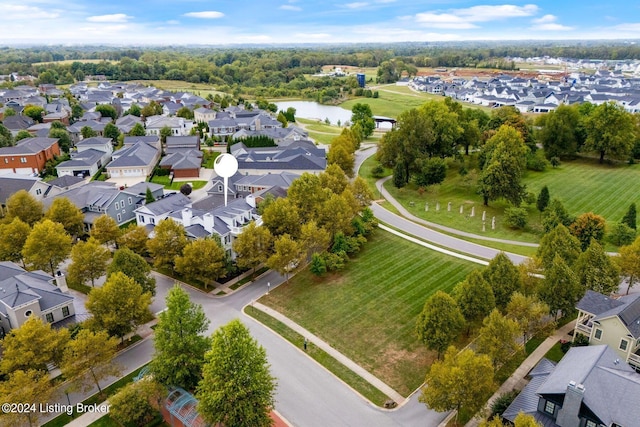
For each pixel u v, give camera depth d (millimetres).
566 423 35312
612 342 45531
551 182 104750
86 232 80312
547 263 58062
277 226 71375
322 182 88250
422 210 93438
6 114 160750
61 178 100500
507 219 85000
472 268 68250
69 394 44594
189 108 195750
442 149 115438
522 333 46531
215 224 69375
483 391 38281
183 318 43188
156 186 95812
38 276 56625
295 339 52906
